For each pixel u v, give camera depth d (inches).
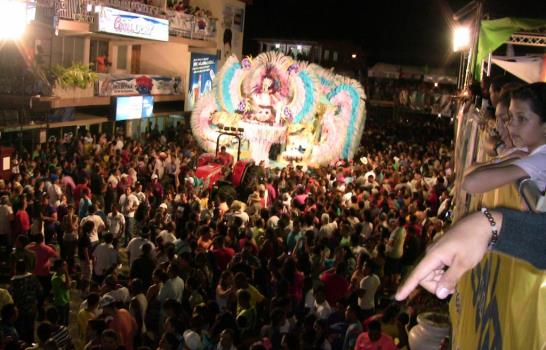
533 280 60.6
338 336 346.0
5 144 831.7
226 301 385.1
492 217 61.7
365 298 406.9
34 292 387.2
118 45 1209.4
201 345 314.5
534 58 522.0
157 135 1204.5
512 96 81.4
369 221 571.8
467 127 304.3
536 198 72.2
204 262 418.0
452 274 60.4
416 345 264.7
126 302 375.9
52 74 863.7
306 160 1031.6
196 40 1323.8
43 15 719.1
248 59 1048.2
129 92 1085.8
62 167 713.6
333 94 1037.2
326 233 522.0
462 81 660.1
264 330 335.9
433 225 534.3
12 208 564.7
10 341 302.0
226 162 888.9
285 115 1037.8
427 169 979.9
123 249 629.9
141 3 1044.5
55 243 618.2
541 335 59.3
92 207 547.5
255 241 507.5
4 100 700.7
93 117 1023.6
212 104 1064.8
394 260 530.9
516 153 94.9
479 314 92.4
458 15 522.9
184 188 699.4
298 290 402.6
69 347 341.7
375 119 2222.0
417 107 2113.7
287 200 669.3
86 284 410.3
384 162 1018.1
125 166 776.9
